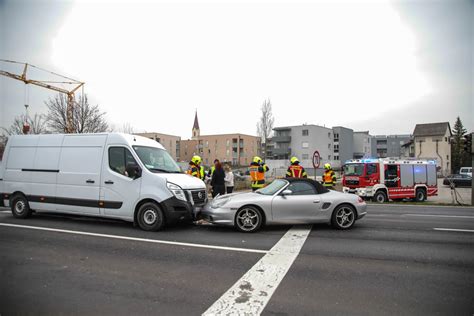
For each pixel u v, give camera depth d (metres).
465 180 29.88
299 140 65.75
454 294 3.62
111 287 3.75
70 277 4.06
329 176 14.63
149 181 6.82
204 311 3.17
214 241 5.98
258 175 10.58
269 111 48.88
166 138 86.81
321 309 3.23
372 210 11.76
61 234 6.44
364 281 4.01
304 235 6.59
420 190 16.19
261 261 4.78
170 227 7.32
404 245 5.84
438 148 60.22
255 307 3.27
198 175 11.01
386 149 95.25
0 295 3.50
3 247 5.46
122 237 6.23
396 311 3.19
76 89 39.19
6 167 8.38
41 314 3.08
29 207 8.07
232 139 83.44
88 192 7.33
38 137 8.20
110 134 7.45
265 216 6.88
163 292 3.62
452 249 5.57
